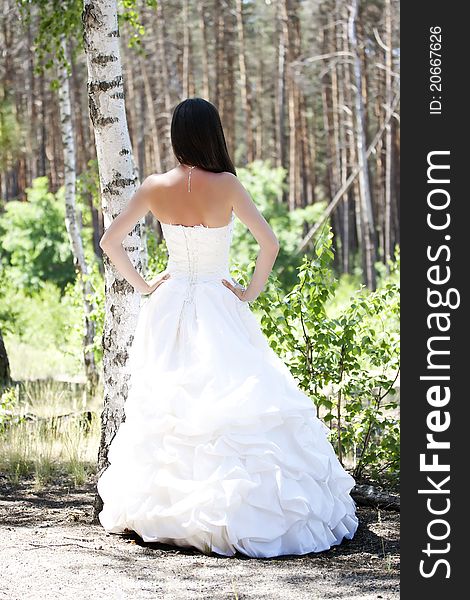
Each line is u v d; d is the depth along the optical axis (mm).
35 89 38250
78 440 7715
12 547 4445
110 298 5402
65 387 11414
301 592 3770
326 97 36562
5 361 11219
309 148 38844
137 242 5406
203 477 4402
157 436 4562
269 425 4531
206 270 4840
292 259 26281
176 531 4438
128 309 5367
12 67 35625
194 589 3797
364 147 25547
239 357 4660
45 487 6570
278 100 37938
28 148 36719
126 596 3693
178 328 4766
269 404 4543
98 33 5277
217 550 4398
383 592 3787
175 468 4465
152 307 4848
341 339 6375
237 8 35531
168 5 35062
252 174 28781
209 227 4773
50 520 5348
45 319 17625
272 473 4434
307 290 6426
